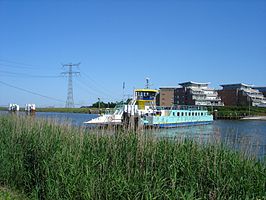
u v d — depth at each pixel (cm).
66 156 985
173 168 887
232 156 926
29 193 1055
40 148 1097
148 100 4453
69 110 8012
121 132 1116
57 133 1192
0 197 987
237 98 13238
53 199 909
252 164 903
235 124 6456
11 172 1145
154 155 943
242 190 795
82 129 1235
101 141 1085
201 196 803
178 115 4700
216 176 841
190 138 1109
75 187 878
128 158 953
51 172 954
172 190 780
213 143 1018
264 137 2477
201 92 12619
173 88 13312
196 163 920
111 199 827
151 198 765
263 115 10294
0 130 1427
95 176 896
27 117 1641
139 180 848
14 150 1196
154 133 1130
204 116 5791
